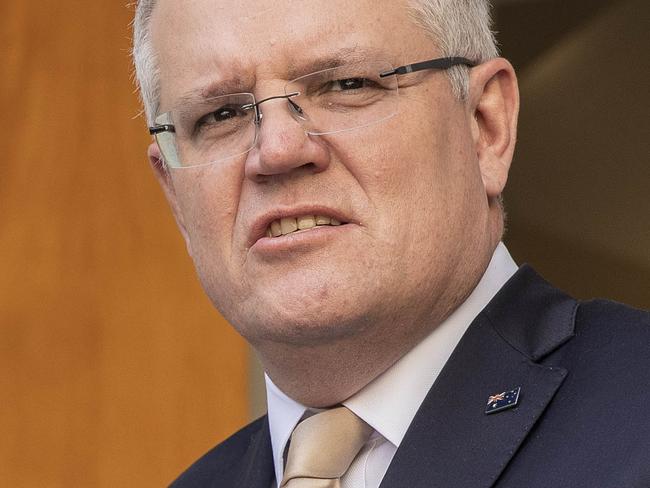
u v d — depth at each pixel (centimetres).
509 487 401
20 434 802
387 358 455
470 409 426
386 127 442
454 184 456
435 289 450
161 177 528
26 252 817
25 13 836
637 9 1130
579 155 1164
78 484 805
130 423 820
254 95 448
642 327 425
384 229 438
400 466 420
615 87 1148
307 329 439
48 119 830
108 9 846
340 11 448
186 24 466
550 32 1148
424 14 462
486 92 484
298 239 436
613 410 400
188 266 842
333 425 453
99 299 825
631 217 1151
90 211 830
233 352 838
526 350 440
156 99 487
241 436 551
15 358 808
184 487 543
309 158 436
